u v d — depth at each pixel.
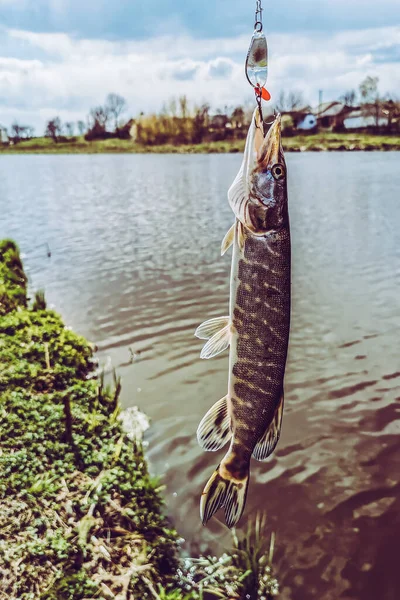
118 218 3.65
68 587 0.65
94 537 0.73
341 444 1.04
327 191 4.64
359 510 0.89
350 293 1.88
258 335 0.48
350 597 0.75
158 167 8.53
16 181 6.82
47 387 1.10
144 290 1.96
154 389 1.24
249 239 0.47
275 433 0.50
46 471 0.83
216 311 1.72
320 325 1.60
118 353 1.42
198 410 1.15
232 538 0.83
